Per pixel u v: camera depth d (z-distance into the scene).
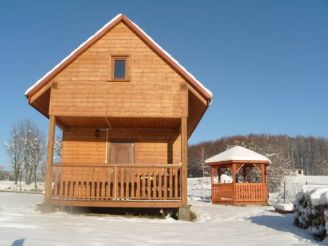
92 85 13.84
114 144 16.08
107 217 12.44
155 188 13.12
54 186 13.10
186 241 8.01
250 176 34.91
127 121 14.94
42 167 48.94
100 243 7.29
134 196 13.35
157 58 14.10
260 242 8.05
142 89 13.82
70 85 13.82
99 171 15.15
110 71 14.01
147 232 8.90
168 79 13.90
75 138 16.00
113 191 13.09
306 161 84.81
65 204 12.82
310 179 43.31
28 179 47.28
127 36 14.33
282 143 83.31
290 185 35.72
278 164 40.97
